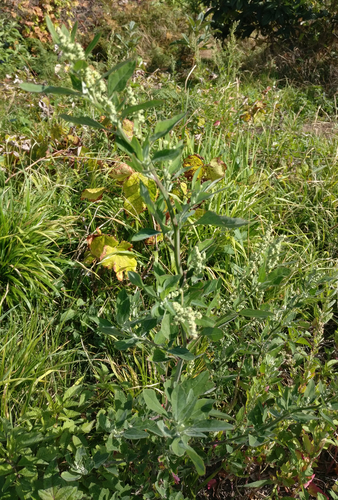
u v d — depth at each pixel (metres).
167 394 1.27
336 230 3.46
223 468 1.91
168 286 1.18
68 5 8.84
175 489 1.69
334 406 1.53
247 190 3.51
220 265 2.97
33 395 2.13
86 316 2.61
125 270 2.62
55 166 3.38
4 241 2.73
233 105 4.89
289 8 8.19
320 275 2.06
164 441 1.55
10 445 1.53
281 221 3.35
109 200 3.21
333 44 8.60
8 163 3.44
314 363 2.00
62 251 3.08
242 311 1.35
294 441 1.82
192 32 6.15
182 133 3.89
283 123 5.05
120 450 1.52
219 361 1.92
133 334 1.30
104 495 1.48
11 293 2.68
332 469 2.11
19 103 4.73
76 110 4.26
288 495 1.99
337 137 4.69
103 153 3.62
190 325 1.17
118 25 9.20
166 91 4.61
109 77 0.97
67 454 1.46
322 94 6.75
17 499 1.48
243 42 9.44
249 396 1.86
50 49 7.83
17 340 2.40
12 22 7.99
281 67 8.41
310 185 3.90
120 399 1.59
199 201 1.20
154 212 1.17
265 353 1.90
